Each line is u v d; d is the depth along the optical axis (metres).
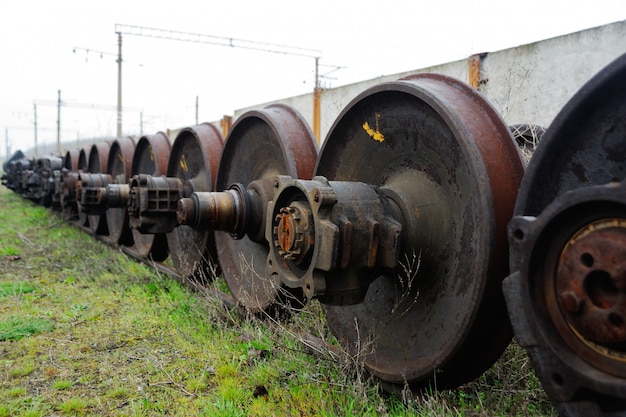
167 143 7.16
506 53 6.39
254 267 4.88
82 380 3.58
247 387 3.40
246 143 5.23
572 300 1.79
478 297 2.42
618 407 1.76
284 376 3.48
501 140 2.59
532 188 2.15
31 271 6.94
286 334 3.94
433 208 2.93
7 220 12.12
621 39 5.40
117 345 4.23
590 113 2.01
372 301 3.43
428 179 3.01
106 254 7.91
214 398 3.26
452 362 2.68
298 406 3.13
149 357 3.94
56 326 4.71
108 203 7.04
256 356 3.82
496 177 2.46
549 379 1.92
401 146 3.21
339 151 3.77
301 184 2.90
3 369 3.80
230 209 4.28
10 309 5.25
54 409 3.20
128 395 3.36
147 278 6.33
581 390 1.82
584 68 5.71
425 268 2.97
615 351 1.72
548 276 1.90
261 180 4.50
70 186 10.04
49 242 9.16
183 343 4.17
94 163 10.86
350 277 2.86
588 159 2.05
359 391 3.02
